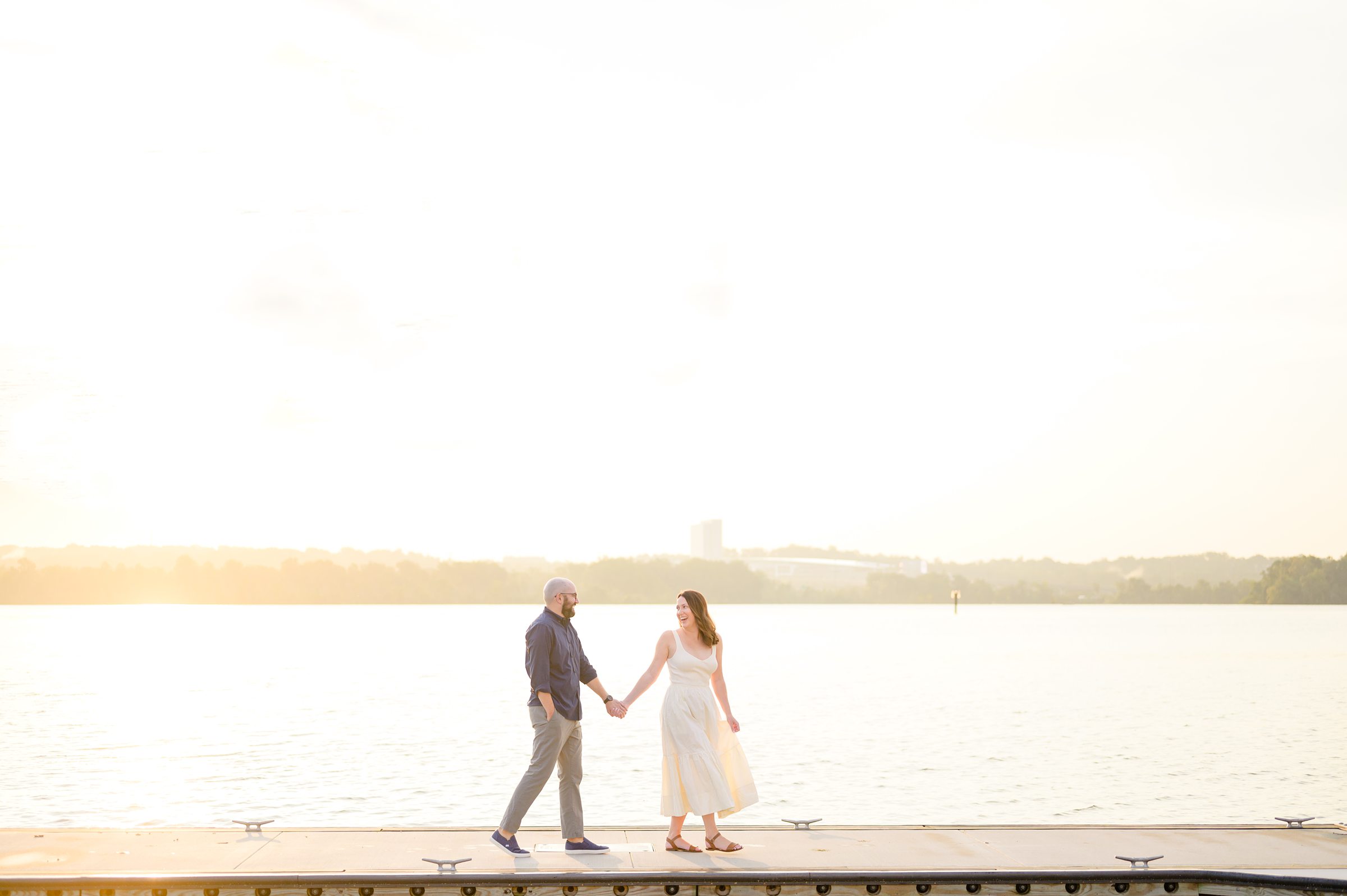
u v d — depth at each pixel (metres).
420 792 19.14
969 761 23.17
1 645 86.88
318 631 127.94
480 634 117.06
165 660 66.94
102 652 76.94
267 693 42.09
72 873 7.27
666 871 7.39
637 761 22.56
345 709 35.09
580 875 7.30
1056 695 41.78
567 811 8.17
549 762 8.08
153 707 35.88
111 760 23.08
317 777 20.67
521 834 8.79
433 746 25.50
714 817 8.21
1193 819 17.11
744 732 28.88
